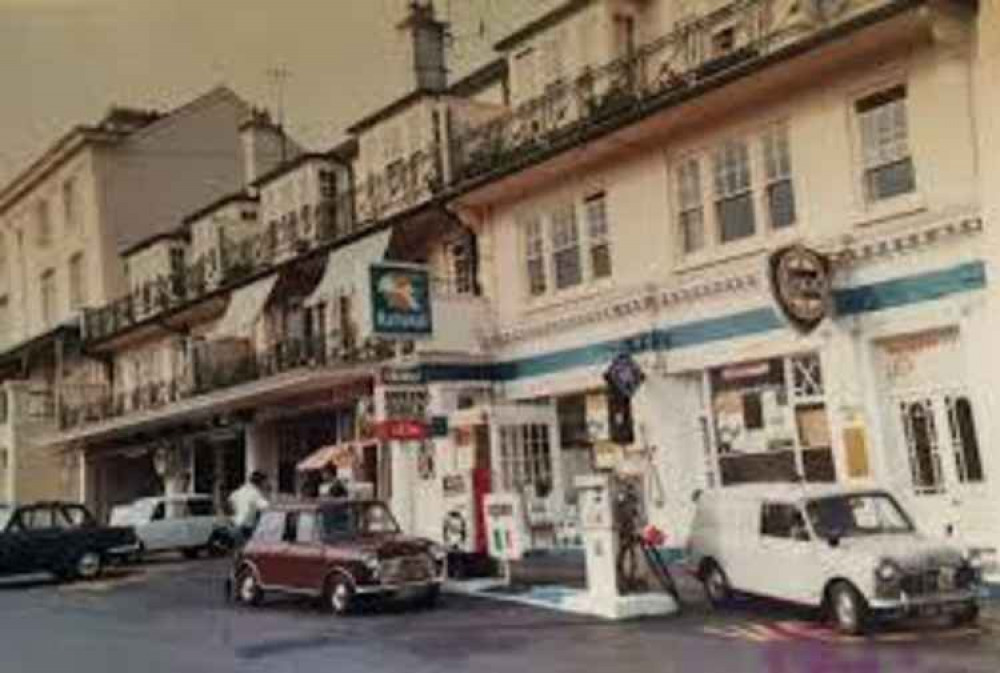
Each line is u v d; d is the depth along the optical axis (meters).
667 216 21.33
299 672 13.01
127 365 41.47
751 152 20.02
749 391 20.11
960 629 13.54
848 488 15.05
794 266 17.88
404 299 23.81
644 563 16.34
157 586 24.09
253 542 19.53
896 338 17.83
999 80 16.17
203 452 37.81
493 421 22.20
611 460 22.39
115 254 43.81
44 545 26.27
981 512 16.80
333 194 32.81
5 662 14.91
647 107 20.41
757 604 16.09
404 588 17.45
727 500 16.02
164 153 44.88
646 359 21.47
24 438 45.69
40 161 46.84
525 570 21.09
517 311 24.58
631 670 11.93
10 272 51.31
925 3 16.36
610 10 23.58
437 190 26.30
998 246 16.09
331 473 28.20
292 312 32.12
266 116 40.62
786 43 19.48
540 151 22.67
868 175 18.27
